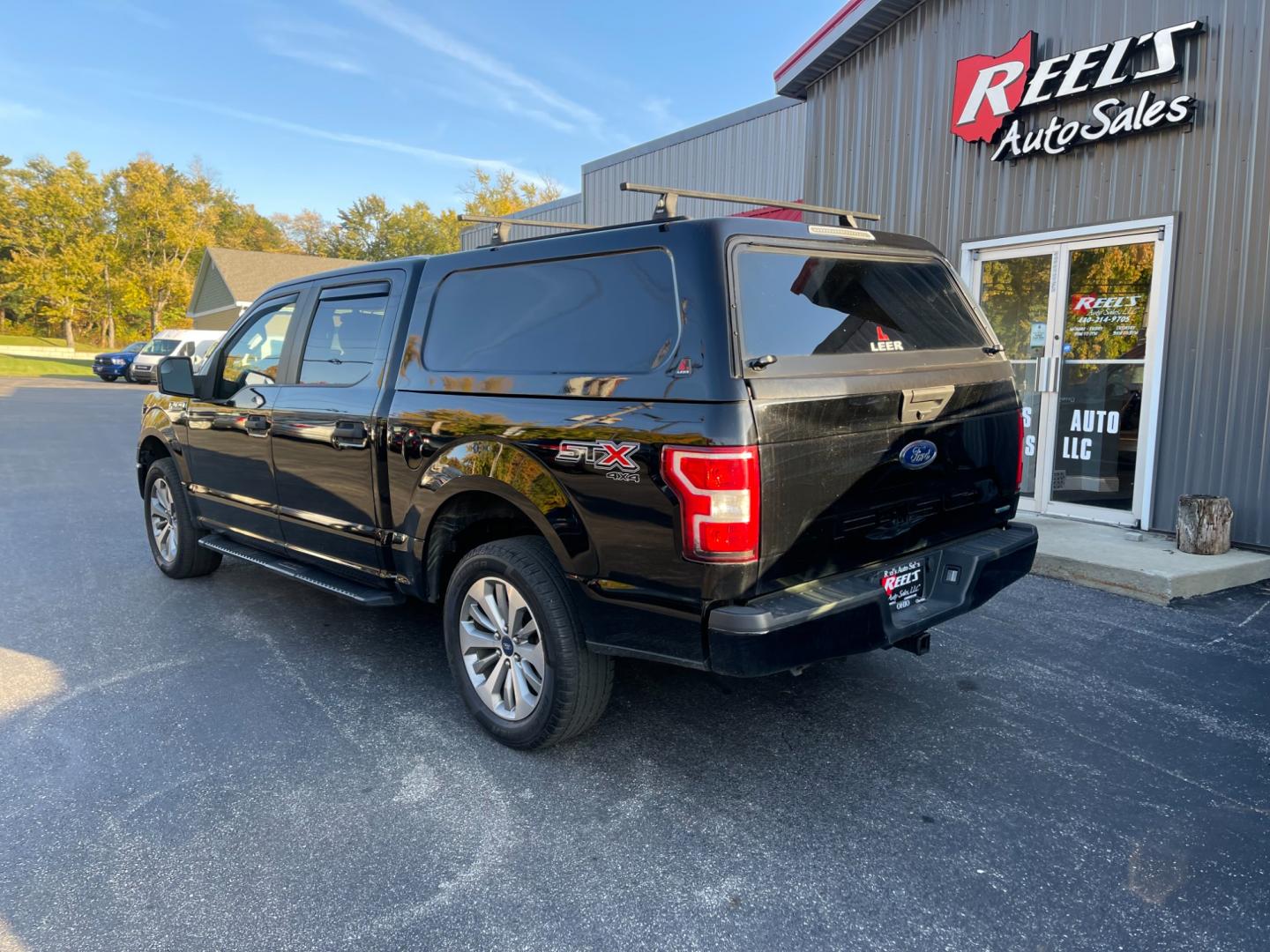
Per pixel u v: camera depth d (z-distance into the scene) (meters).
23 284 51.38
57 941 2.31
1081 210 6.83
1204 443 6.21
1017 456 3.75
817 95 9.17
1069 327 7.05
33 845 2.75
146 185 50.62
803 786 3.14
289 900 2.49
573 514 2.97
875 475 3.02
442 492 3.46
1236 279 5.97
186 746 3.43
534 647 3.27
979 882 2.57
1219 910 2.45
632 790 3.11
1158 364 6.39
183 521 5.52
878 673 4.18
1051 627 4.84
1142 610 5.12
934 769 3.26
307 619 5.00
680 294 2.78
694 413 2.64
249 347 4.84
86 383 30.08
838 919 2.41
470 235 23.80
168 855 2.71
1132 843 2.78
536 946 2.31
